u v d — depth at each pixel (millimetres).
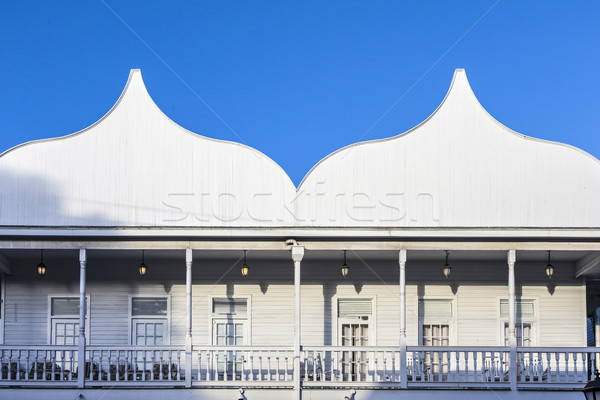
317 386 17672
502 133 18219
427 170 18109
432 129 18250
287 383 17641
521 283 20953
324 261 20906
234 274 20953
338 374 19266
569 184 18062
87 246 18094
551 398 17547
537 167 18109
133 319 20781
